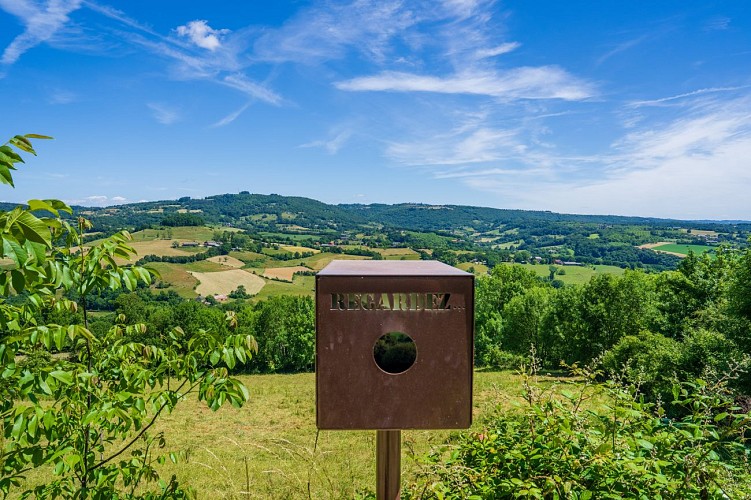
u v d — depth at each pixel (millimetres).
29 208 1922
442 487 2414
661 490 2193
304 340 43844
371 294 1945
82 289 2727
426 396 1982
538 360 3043
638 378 2762
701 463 2191
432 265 2350
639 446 2365
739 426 2234
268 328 44875
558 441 2416
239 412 21203
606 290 29844
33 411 2270
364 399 1977
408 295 1950
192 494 2988
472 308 1960
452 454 2676
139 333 3049
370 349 1958
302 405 23094
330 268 2160
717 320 18219
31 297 2465
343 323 1948
